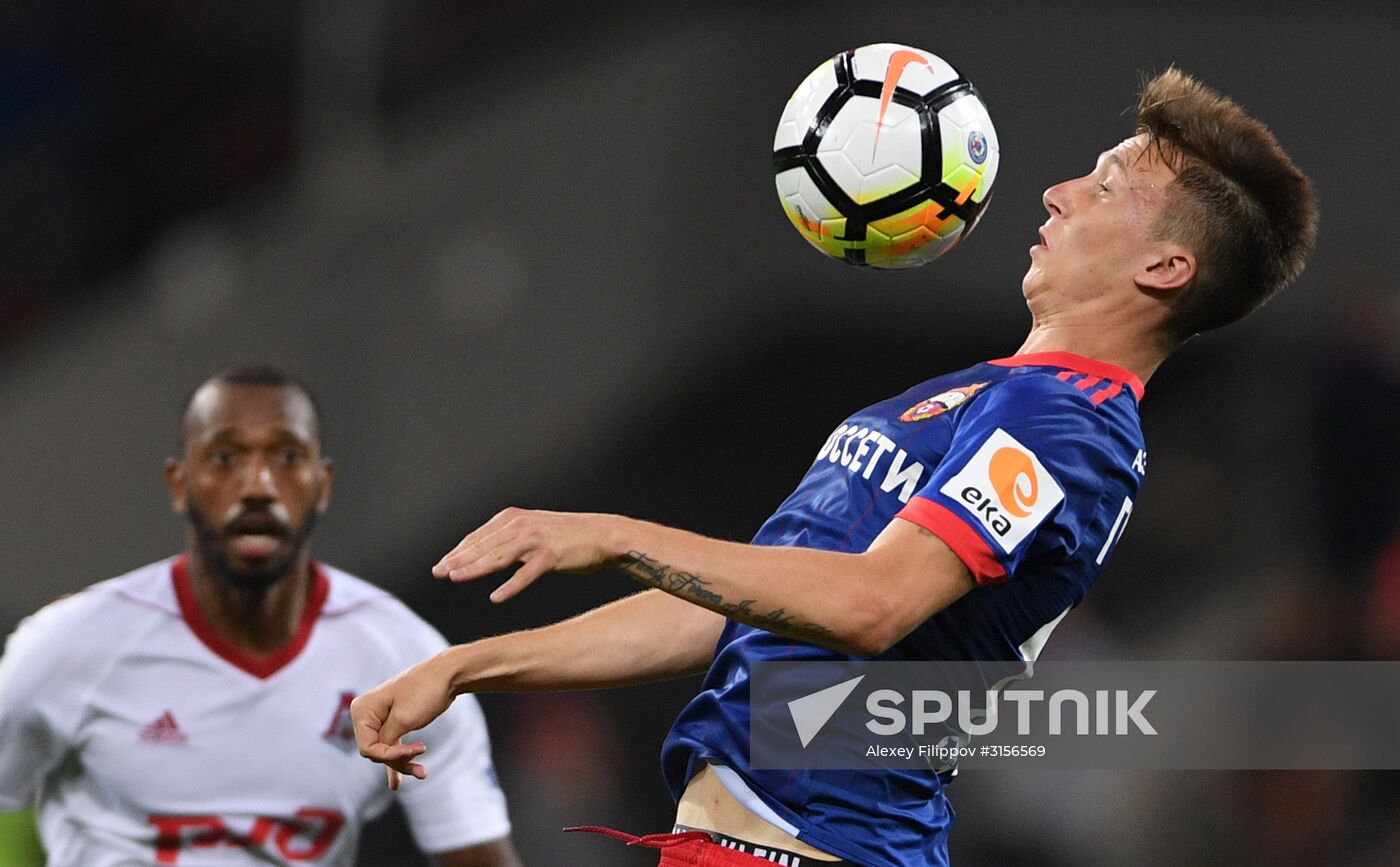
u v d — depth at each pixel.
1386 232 31.25
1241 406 31.97
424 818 15.53
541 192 34.84
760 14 33.69
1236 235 10.90
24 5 42.28
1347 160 31.36
